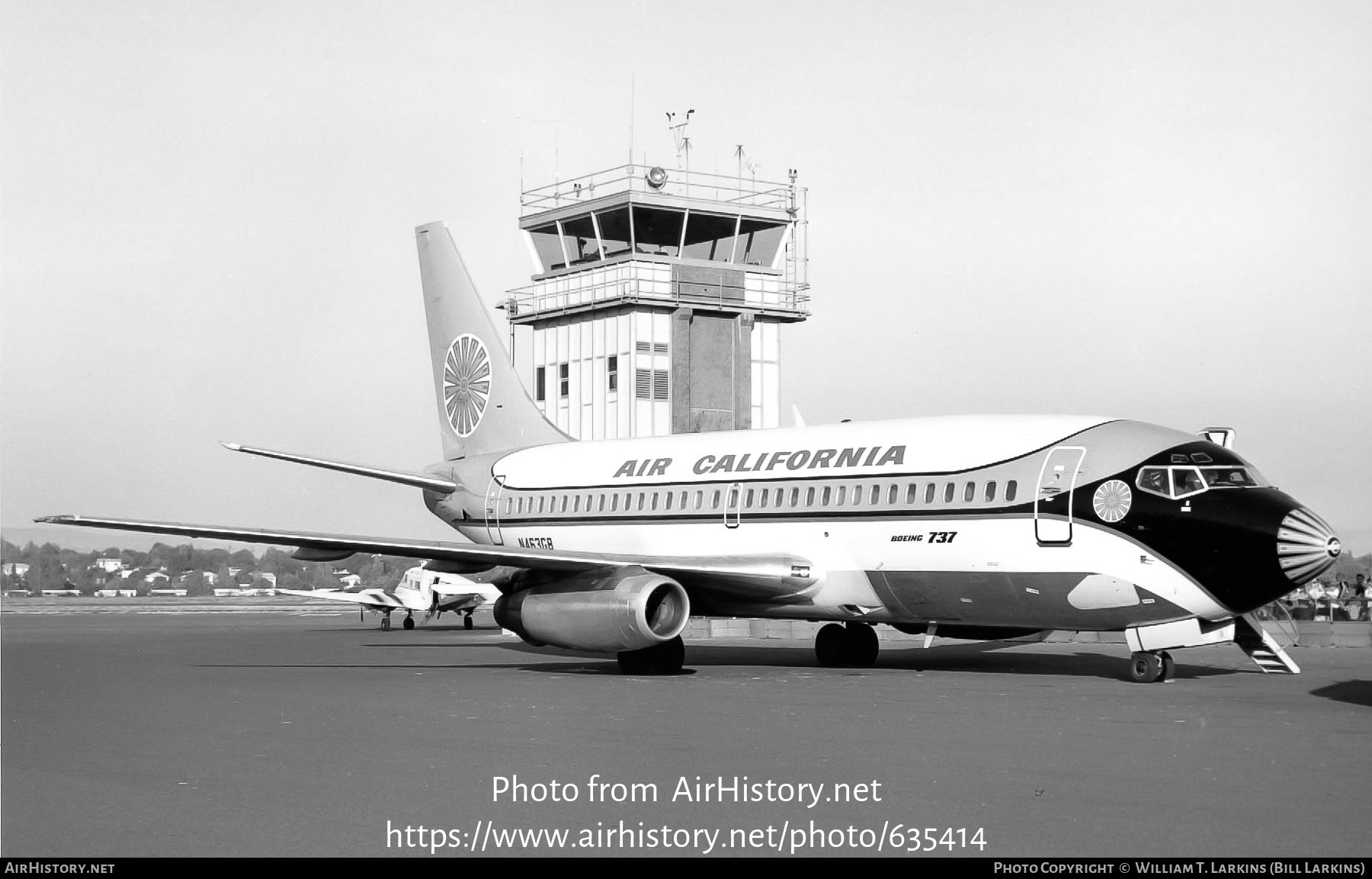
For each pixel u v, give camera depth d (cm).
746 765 1530
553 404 5341
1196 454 2527
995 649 3734
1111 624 2584
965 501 2698
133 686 2564
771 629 4578
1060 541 2570
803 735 1783
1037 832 1183
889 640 4231
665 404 5062
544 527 3603
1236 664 3062
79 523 2666
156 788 1413
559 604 2889
